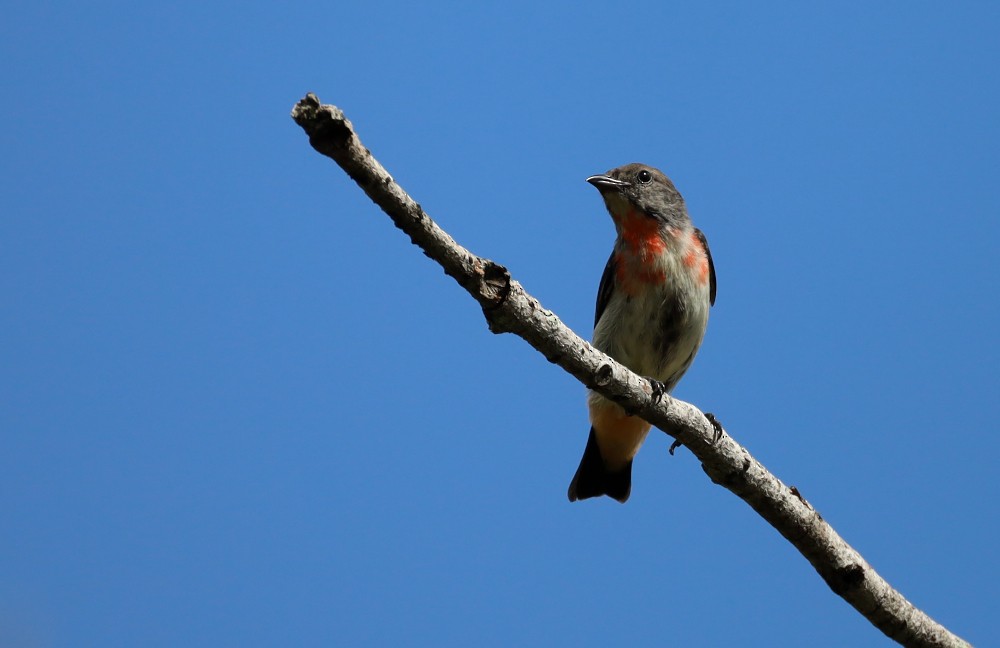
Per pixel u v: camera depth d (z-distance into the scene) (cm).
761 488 1055
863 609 1071
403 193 770
